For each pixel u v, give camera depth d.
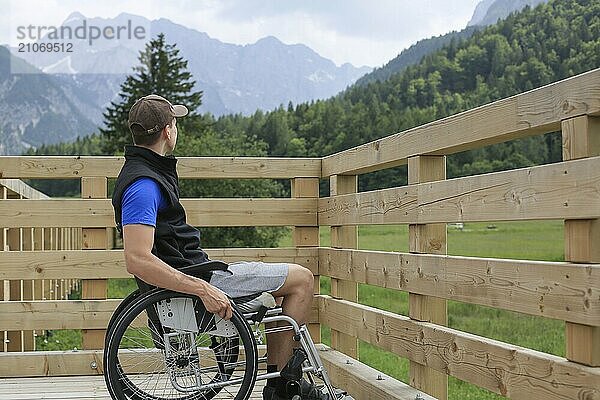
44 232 7.64
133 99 34.16
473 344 3.03
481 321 9.90
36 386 4.28
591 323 2.35
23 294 6.34
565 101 2.50
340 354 4.52
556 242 15.86
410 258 3.56
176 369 2.96
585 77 2.40
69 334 8.65
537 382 2.62
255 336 2.99
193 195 11.72
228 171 4.80
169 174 3.08
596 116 2.41
